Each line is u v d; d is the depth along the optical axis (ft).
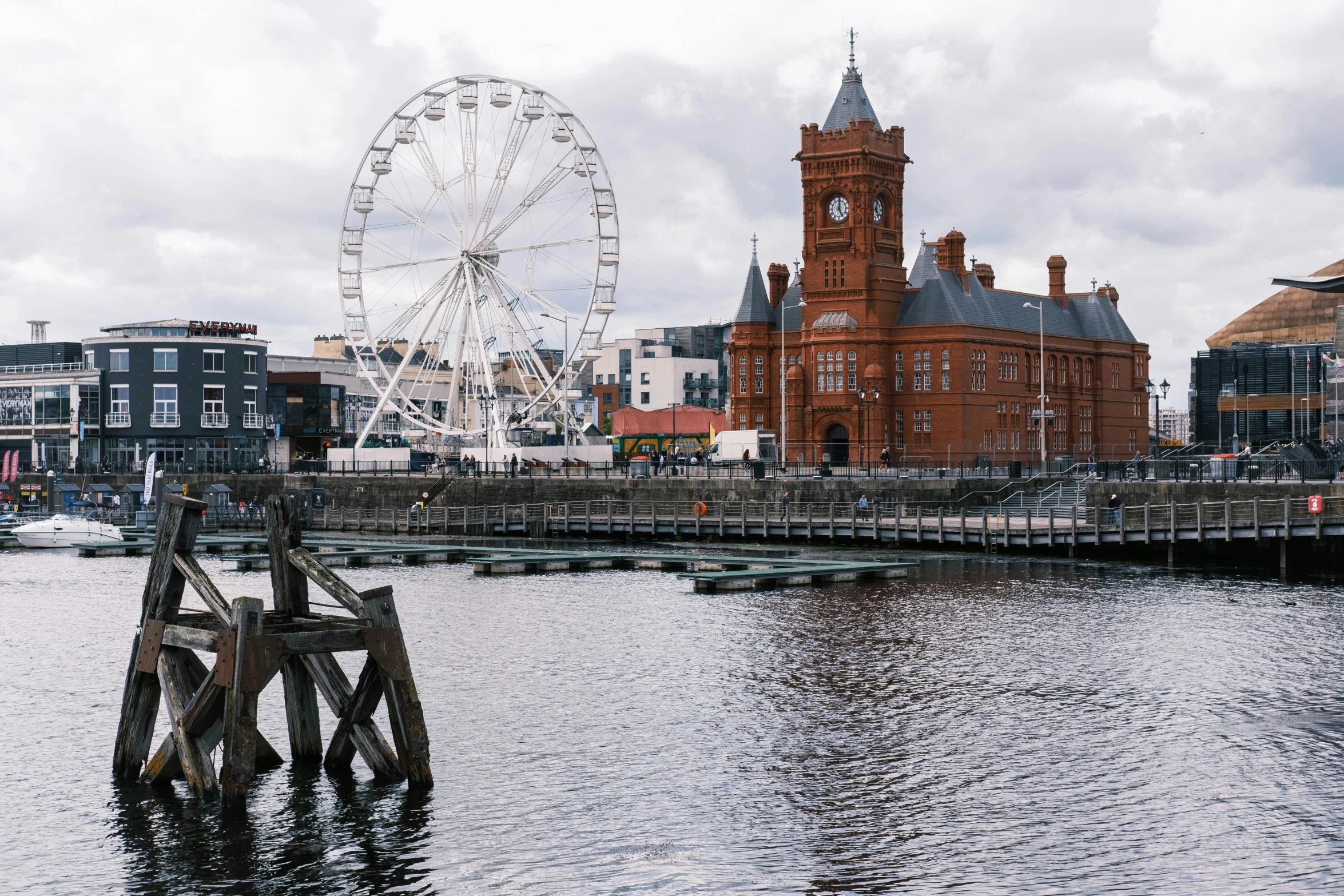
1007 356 458.50
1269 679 142.31
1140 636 168.66
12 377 463.01
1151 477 336.90
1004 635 170.40
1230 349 551.59
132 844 93.30
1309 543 242.17
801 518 299.38
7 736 121.39
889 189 446.19
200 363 452.76
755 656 157.69
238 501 403.34
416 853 91.45
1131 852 90.79
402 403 591.37
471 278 392.68
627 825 97.04
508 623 184.34
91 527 322.34
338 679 107.14
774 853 91.40
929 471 386.93
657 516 320.09
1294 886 84.53
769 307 466.29
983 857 90.38
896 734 121.08
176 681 102.06
